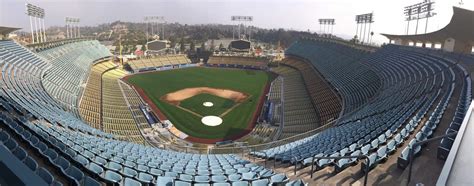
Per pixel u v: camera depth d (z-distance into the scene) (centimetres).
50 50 5744
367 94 4219
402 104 2778
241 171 1612
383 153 1420
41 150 1300
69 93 4191
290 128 3909
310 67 7475
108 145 2069
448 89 2683
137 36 18588
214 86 6500
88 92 4781
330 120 3875
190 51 10825
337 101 4572
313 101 4894
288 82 6619
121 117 4081
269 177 1417
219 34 18512
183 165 1761
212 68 8806
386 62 5259
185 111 4706
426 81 3484
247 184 1280
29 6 6419
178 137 3691
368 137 1838
